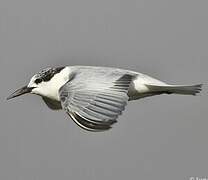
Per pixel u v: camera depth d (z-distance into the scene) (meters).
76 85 13.62
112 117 12.76
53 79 15.80
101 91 13.38
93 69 14.85
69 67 15.80
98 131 12.55
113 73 14.45
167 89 15.19
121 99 13.19
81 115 12.87
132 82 15.12
